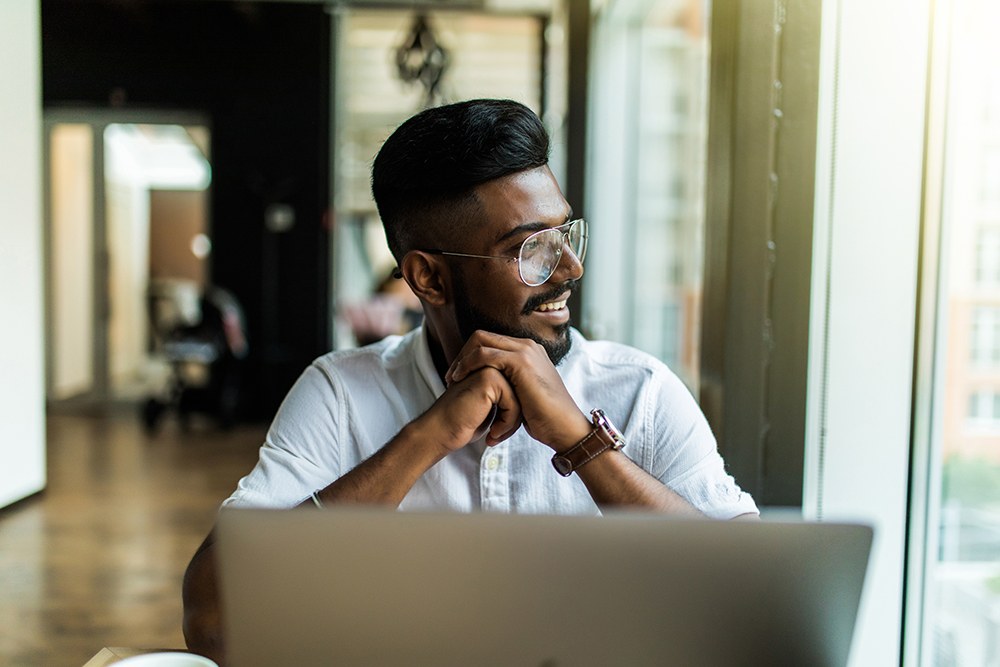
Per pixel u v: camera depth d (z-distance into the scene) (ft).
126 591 9.10
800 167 4.33
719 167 4.61
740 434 4.44
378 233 23.62
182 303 24.91
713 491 3.19
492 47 21.74
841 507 4.47
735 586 1.93
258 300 20.70
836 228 4.37
